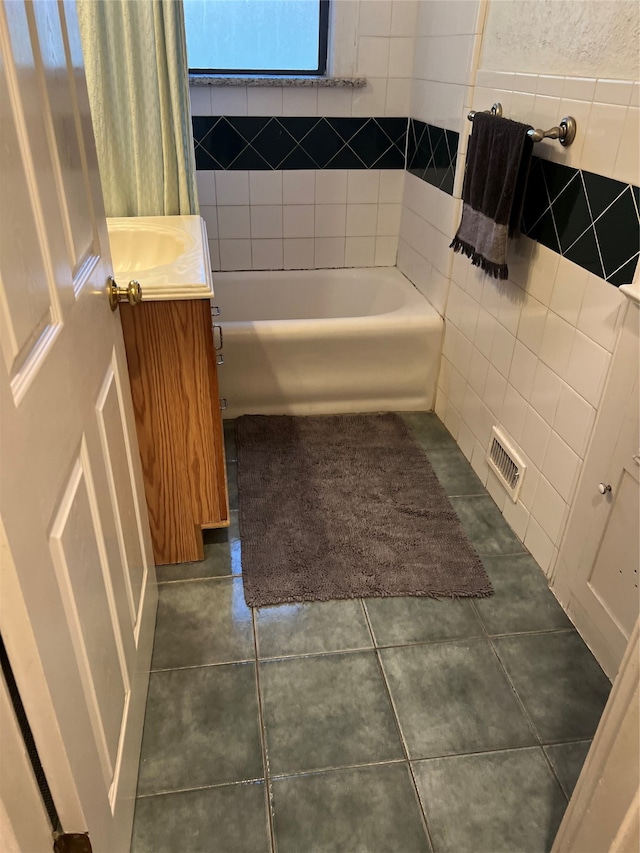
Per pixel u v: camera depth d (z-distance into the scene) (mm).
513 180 1674
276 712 1440
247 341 2416
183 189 2162
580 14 1488
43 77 810
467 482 2252
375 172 2889
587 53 1477
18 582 639
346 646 1607
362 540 1950
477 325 2195
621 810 842
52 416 790
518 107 1788
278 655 1578
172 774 1312
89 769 895
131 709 1261
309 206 2918
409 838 1219
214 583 1786
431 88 2473
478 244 1889
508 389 1994
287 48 2695
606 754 882
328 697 1478
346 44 2609
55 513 794
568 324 1625
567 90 1543
